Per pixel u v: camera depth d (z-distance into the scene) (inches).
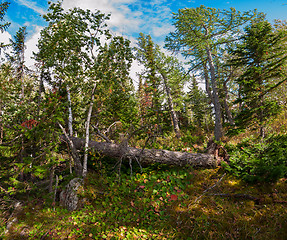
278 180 199.9
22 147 243.9
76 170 245.9
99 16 256.8
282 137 246.2
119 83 292.4
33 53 336.5
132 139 348.5
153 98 624.1
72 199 205.5
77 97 312.7
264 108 359.9
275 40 373.4
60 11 249.4
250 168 222.1
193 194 207.5
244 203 184.5
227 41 534.3
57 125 261.7
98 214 187.0
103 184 230.2
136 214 187.0
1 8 308.0
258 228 154.6
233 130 359.3
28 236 166.4
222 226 162.1
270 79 400.2
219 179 226.4
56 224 176.4
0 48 342.6
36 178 290.5
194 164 247.6
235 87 662.5
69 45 257.6
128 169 260.8
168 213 184.9
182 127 835.4
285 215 158.9
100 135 298.4
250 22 474.9
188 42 543.2
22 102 264.5
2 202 215.5
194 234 159.3
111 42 273.4
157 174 242.8
